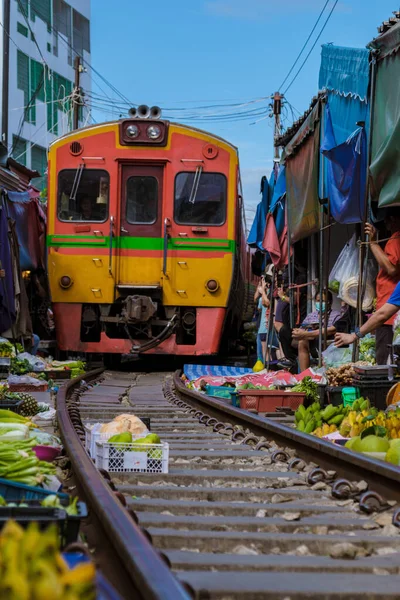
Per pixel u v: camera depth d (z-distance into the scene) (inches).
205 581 131.5
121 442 236.2
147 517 179.8
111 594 94.0
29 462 170.4
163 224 660.7
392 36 353.7
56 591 68.7
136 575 108.6
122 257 660.7
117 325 674.2
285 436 279.0
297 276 669.3
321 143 453.4
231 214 663.8
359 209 429.1
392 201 362.6
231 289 664.4
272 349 693.9
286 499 205.0
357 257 480.4
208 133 669.3
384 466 196.9
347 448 235.5
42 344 764.0
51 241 664.4
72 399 445.4
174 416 415.2
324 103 444.8
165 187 662.5
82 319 670.5
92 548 144.6
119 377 671.1
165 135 665.0
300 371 546.0
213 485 230.1
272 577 136.1
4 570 70.7
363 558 152.2
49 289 664.4
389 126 365.7
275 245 647.8
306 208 517.3
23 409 366.6
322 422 334.6
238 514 192.5
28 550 73.8
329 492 213.3
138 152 662.5
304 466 251.0
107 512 141.6
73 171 665.0
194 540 159.9
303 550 158.2
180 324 669.3
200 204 664.4
